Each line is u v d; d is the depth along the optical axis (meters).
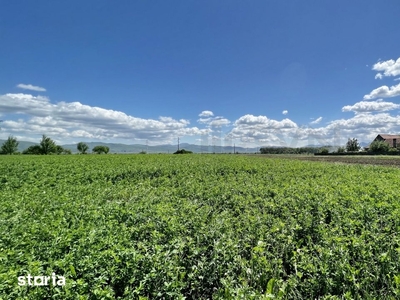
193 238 5.22
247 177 14.40
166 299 3.58
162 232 5.70
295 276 4.30
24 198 8.56
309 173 16.34
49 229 5.29
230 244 4.74
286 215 7.05
